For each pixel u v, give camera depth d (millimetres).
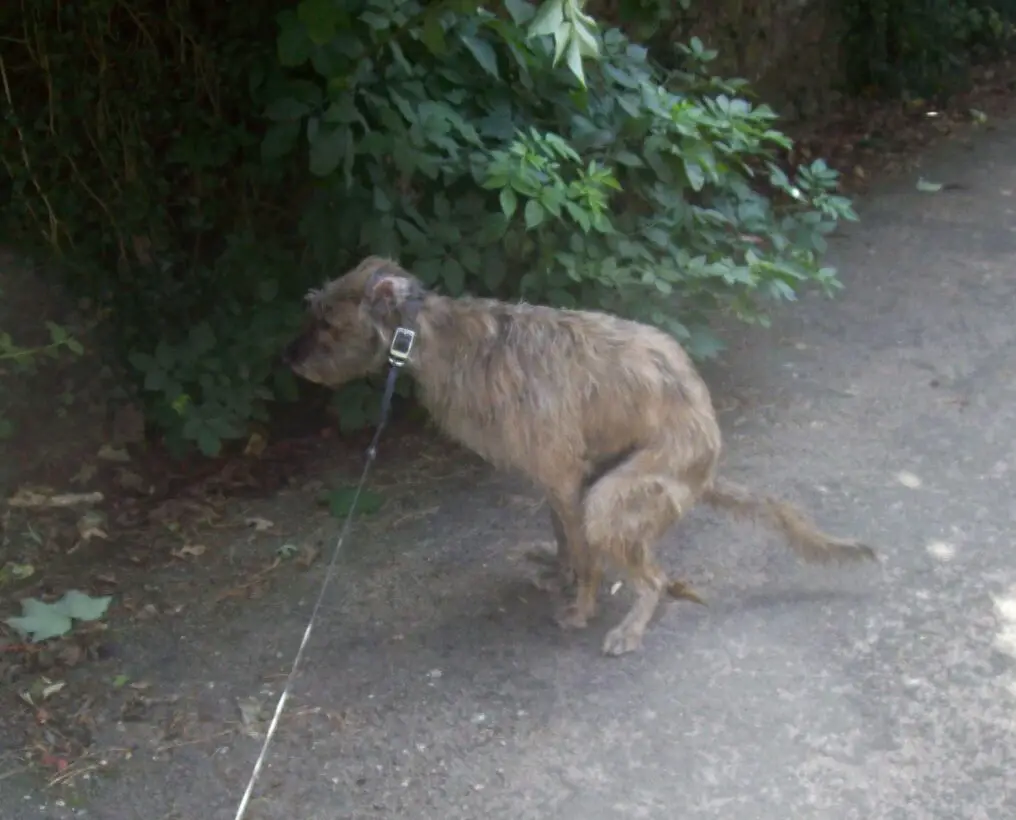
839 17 4109
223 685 1851
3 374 2223
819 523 2094
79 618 1939
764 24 3711
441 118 2184
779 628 1892
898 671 1805
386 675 1856
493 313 1856
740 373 2551
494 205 2301
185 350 2250
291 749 1745
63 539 2143
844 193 3531
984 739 1700
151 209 2330
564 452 1831
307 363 1887
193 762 1731
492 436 1856
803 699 1773
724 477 2219
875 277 2953
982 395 2434
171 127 2342
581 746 1729
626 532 1823
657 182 2381
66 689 1844
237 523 2203
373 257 1959
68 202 2273
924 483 2188
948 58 4488
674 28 3221
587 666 1854
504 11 2312
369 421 2332
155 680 1861
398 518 2191
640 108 2357
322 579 2053
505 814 1644
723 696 1785
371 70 2229
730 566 2021
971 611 1899
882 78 4297
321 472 2338
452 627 1938
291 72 2273
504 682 1833
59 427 2299
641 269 2271
